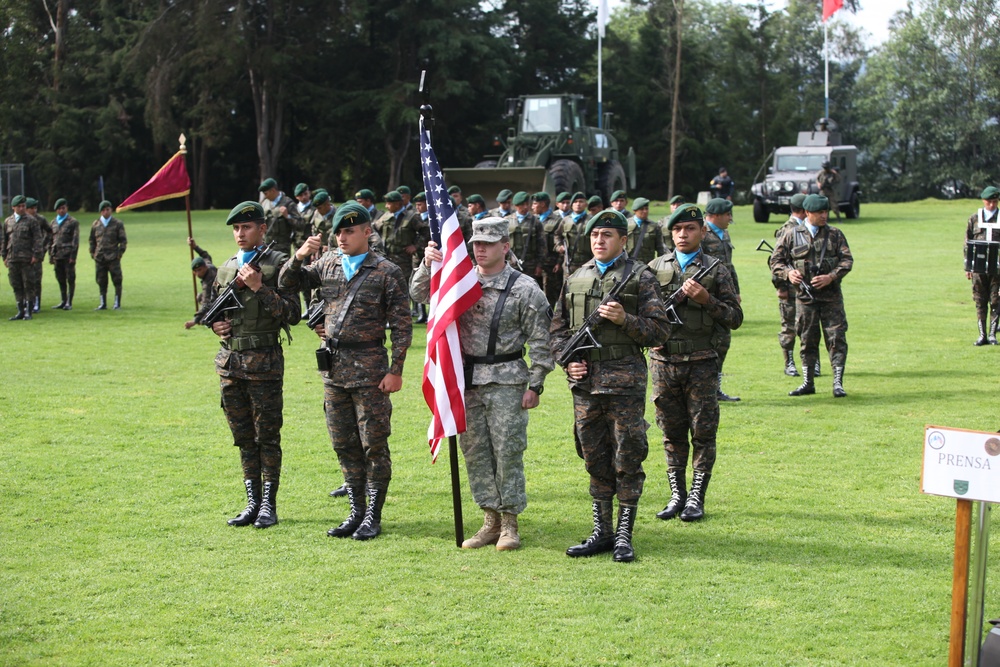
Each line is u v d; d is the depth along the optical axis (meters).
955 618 4.29
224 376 6.72
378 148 58.69
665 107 63.66
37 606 5.43
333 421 6.60
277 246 15.09
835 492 7.35
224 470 8.01
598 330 6.18
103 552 6.23
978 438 4.15
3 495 7.35
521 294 6.32
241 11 48.47
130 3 54.41
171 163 11.64
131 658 4.82
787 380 11.30
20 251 16.38
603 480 6.28
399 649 4.90
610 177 33.81
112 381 11.48
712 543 6.36
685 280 6.91
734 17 71.25
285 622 5.22
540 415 9.86
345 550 6.29
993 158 64.94
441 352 6.16
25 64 54.59
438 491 7.54
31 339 14.51
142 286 21.06
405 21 51.91
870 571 5.84
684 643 4.93
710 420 6.88
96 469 8.02
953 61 65.38
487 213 16.59
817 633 5.02
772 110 69.06
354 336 6.54
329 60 55.22
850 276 20.30
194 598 5.53
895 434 8.91
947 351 12.81
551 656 4.80
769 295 18.12
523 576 5.82
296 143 60.69
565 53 62.22
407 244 15.12
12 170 48.16
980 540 4.32
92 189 58.38
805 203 10.44
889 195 67.25
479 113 58.25
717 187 40.47
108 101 57.47
